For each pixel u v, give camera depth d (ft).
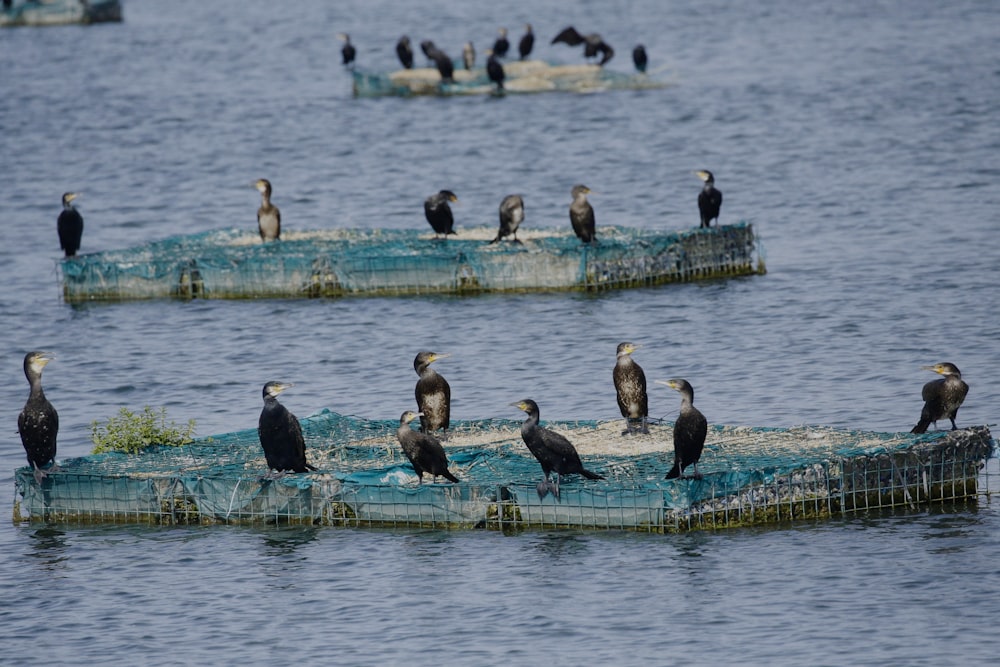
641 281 314.14
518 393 247.09
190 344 287.89
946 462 186.91
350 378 261.24
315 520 189.78
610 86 647.56
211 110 640.58
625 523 180.04
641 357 264.93
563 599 164.14
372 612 164.04
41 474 197.06
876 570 166.71
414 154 534.37
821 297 300.20
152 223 441.27
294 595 169.48
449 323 291.58
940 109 559.38
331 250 321.93
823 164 473.67
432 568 173.78
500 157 521.24
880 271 321.11
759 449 190.90
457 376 258.78
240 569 177.37
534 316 293.23
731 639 153.69
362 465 194.18
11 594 174.19
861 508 183.93
